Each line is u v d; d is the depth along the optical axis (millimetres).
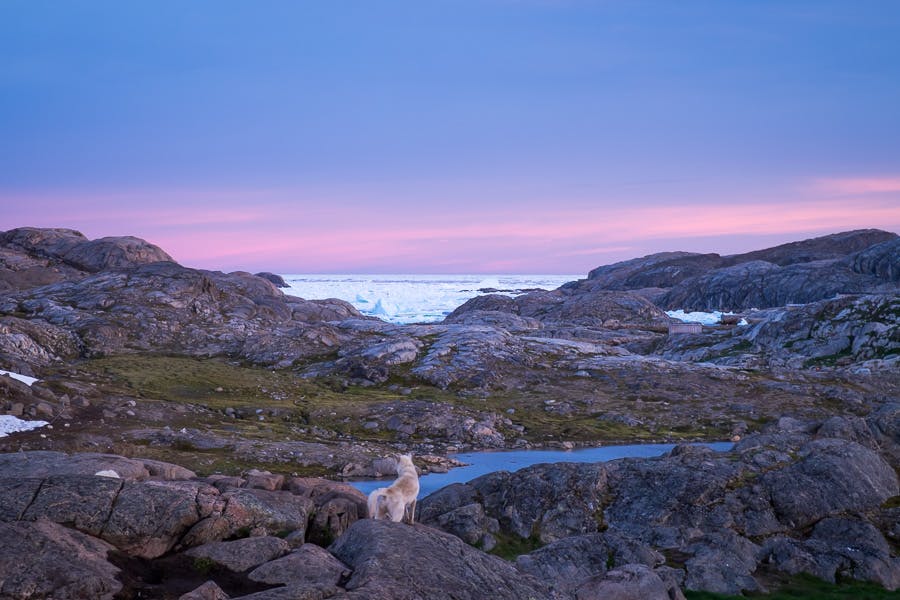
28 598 12930
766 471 36625
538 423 72500
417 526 17594
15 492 16734
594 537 29422
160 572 16078
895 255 192250
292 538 18734
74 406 57938
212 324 108875
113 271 120500
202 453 52500
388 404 73188
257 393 76688
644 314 171000
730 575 27812
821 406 77625
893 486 36812
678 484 35531
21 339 84125
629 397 82375
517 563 28047
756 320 140875
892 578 28703
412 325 122062
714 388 84375
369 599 13281
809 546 30375
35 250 156375
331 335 106250
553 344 104625
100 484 17484
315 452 55219
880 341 97562
